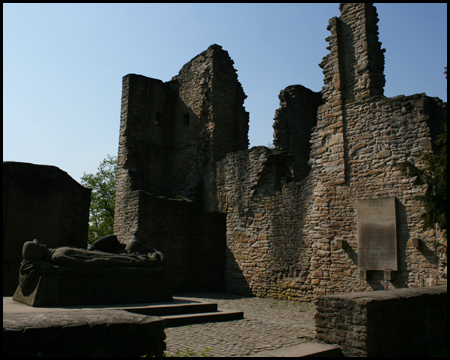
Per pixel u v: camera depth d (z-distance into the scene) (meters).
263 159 14.23
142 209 15.21
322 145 12.30
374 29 12.04
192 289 16.02
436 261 9.52
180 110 19.30
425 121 10.26
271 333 6.96
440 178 7.33
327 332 5.79
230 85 18.11
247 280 14.22
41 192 12.21
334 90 12.19
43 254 7.81
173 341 6.07
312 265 12.02
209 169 16.70
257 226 14.20
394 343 5.63
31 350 3.80
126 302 8.05
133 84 18.59
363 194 11.13
